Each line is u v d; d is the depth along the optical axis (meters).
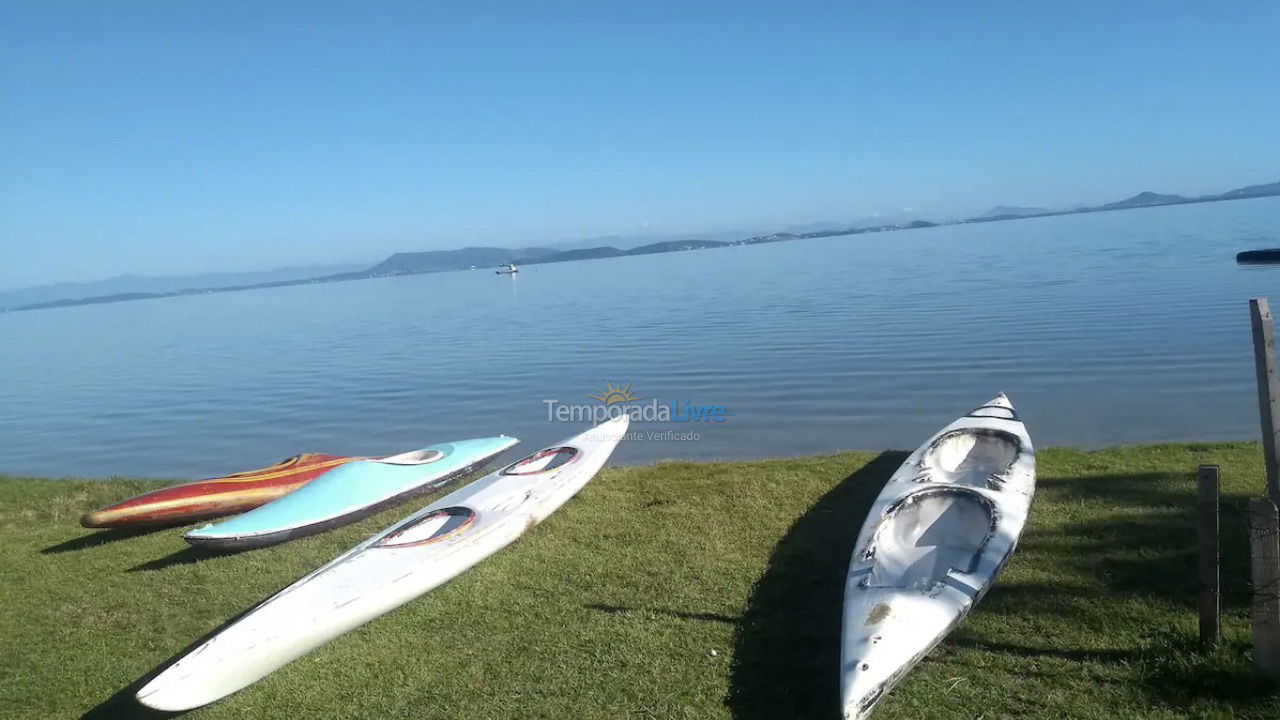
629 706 5.18
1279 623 4.54
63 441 19.58
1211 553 4.83
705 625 6.12
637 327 31.55
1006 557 6.27
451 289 89.38
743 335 26.25
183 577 8.02
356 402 20.84
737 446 13.95
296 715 5.44
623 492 9.63
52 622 7.12
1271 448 4.76
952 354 19.94
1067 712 4.69
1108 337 20.28
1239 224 66.38
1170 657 4.97
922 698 4.97
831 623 6.01
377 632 6.51
